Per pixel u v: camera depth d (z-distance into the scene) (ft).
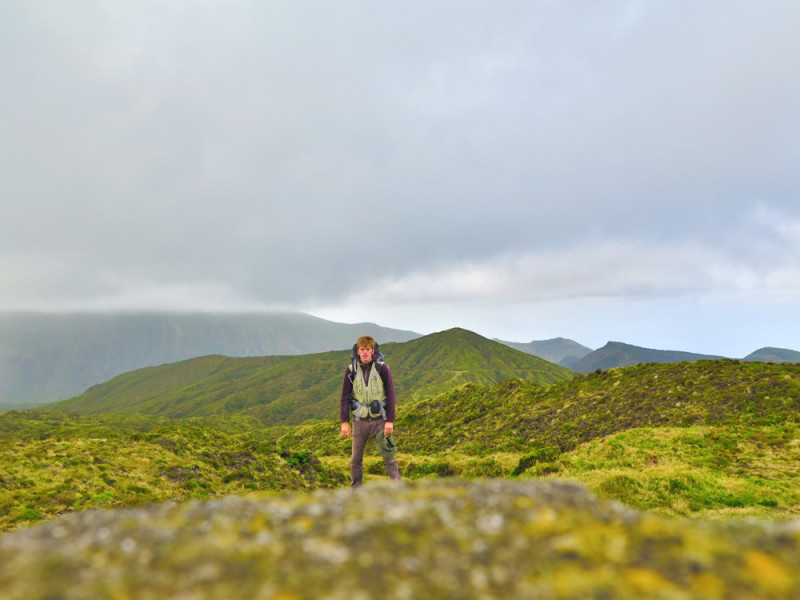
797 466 106.22
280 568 12.92
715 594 11.58
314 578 12.37
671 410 185.06
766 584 12.06
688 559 13.25
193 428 228.22
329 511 17.34
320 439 431.84
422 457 242.58
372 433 37.93
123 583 12.10
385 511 17.03
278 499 20.51
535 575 12.53
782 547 14.02
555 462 151.02
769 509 78.84
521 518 16.21
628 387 238.89
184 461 157.38
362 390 37.52
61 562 13.28
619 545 14.20
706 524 16.76
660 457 130.82
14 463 120.37
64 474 118.93
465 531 15.28
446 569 12.90
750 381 185.06
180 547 14.38
